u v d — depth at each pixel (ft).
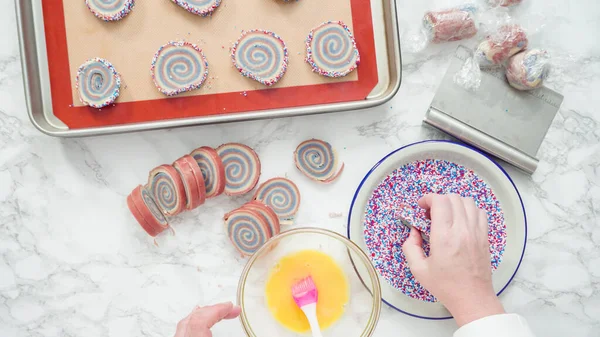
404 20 3.94
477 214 3.27
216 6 3.76
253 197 3.92
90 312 3.94
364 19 3.84
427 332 3.93
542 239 4.01
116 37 3.76
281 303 3.53
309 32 3.82
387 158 3.69
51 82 3.73
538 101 3.88
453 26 3.72
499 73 3.89
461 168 3.89
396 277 3.84
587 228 4.00
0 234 3.91
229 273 3.95
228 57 3.80
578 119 3.98
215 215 3.95
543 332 3.98
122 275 3.94
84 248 3.94
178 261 3.94
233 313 3.18
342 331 3.55
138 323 3.95
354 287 3.59
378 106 3.95
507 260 3.79
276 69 3.80
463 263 3.08
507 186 3.76
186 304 3.95
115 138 3.89
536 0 3.95
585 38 3.97
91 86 3.72
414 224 3.49
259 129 3.93
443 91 3.89
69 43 3.73
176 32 3.78
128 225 3.95
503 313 3.01
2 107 3.86
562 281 3.99
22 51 3.56
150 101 3.76
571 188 4.00
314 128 3.95
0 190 3.89
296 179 3.95
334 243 3.60
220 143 3.92
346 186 3.97
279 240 3.52
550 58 3.74
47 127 3.72
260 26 3.81
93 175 3.91
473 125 3.87
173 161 3.91
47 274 3.93
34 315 3.94
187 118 3.71
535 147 3.88
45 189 3.91
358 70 3.85
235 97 3.79
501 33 3.70
